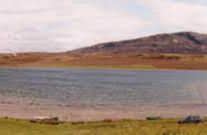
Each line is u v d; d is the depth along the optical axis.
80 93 133.50
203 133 36.81
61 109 87.12
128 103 104.81
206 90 162.88
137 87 173.75
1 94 120.06
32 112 80.12
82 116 76.00
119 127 45.00
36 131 42.62
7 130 41.88
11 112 78.81
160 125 46.56
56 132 41.97
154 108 94.62
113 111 86.25
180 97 127.62
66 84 180.12
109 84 189.62
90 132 40.56
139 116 78.12
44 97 114.81
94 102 104.88
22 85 164.88
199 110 92.50
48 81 198.12
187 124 49.66
